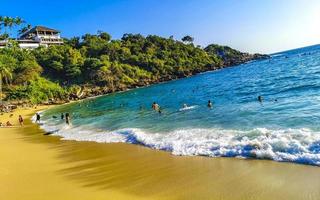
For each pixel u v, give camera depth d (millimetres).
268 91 40062
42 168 15711
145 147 17812
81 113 46625
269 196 9234
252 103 30234
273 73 75812
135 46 154000
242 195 9547
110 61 134500
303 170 10805
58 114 50844
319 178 9953
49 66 121312
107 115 38094
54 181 13164
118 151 17844
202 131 19328
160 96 59688
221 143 15531
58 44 153125
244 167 11984
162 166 13656
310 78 48750
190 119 25172
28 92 93812
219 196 9680
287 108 23578
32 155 19312
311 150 12344
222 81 77938
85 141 22594
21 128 36938
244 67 137125
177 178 11812
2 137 29984
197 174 11961
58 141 24219
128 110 40875
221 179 11086
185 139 17828
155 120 27656
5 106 78188
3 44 130375
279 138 14492
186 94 56656
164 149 16656
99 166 15070
